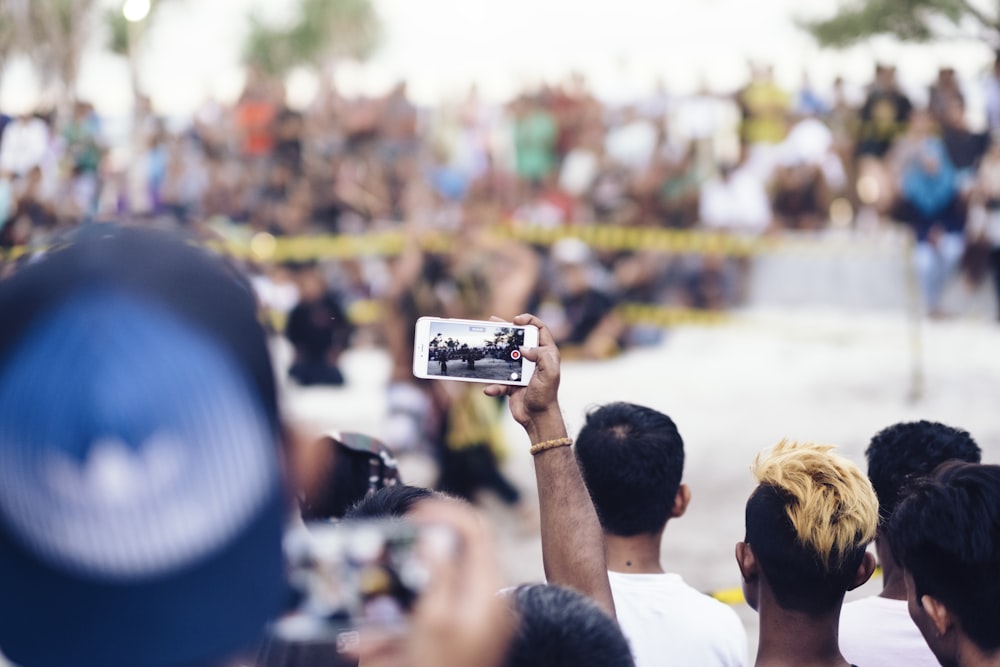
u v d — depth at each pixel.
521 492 7.30
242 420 0.71
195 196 14.95
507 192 14.34
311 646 0.91
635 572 2.62
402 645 0.89
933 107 13.03
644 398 10.78
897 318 13.08
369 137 15.10
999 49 14.32
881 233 13.21
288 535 0.74
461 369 2.17
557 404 2.04
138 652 0.66
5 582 0.66
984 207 12.77
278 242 14.28
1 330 0.69
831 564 2.17
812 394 10.66
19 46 15.53
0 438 0.67
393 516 2.03
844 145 13.63
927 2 14.61
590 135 14.29
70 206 13.34
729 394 10.83
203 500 0.68
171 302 0.71
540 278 12.75
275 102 15.49
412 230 9.65
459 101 14.84
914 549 2.02
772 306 13.52
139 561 0.67
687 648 2.41
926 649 2.49
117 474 0.66
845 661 2.29
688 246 13.59
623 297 13.28
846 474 2.21
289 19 28.64
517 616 1.39
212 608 0.68
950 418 9.63
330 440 2.56
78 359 0.67
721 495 7.79
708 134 13.91
